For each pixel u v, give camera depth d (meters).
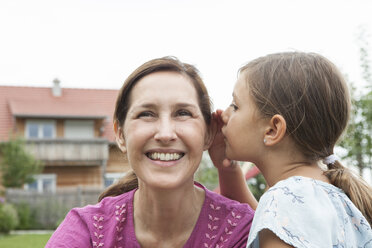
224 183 2.20
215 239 1.82
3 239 11.38
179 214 1.81
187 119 1.75
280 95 1.75
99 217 1.85
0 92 20.86
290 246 1.52
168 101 1.72
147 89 1.73
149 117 1.73
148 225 1.84
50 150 18.48
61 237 1.81
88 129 19.95
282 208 1.58
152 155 1.72
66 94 21.33
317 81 1.74
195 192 1.90
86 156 18.72
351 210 1.67
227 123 1.92
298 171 1.76
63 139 18.67
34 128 19.52
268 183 1.85
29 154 17.05
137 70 1.79
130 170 2.23
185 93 1.75
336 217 1.61
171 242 1.85
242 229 1.84
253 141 1.83
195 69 1.85
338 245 1.57
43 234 13.20
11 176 16.70
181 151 1.71
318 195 1.64
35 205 15.95
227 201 1.93
